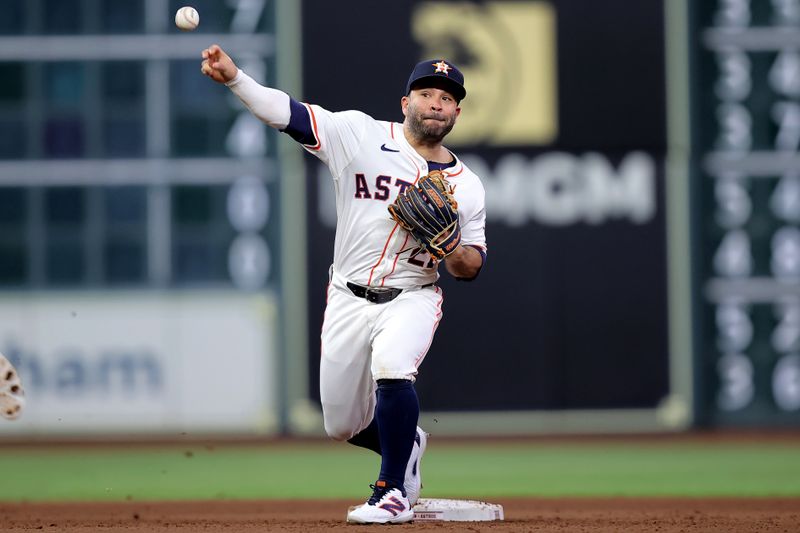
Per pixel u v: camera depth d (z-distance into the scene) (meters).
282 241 42.56
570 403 42.44
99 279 42.84
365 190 16.42
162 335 42.81
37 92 42.38
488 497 26.16
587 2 42.00
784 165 42.38
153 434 42.69
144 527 17.20
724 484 29.06
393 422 16.48
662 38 42.12
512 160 42.16
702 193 42.50
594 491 27.73
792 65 42.31
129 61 42.34
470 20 41.81
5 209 42.69
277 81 41.78
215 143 42.62
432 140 16.52
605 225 42.31
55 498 26.97
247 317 42.78
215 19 42.09
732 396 42.78
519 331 42.31
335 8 41.66
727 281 42.66
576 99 42.06
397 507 16.62
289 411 42.69
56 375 42.66
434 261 16.59
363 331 16.62
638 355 42.47
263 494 27.72
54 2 42.25
